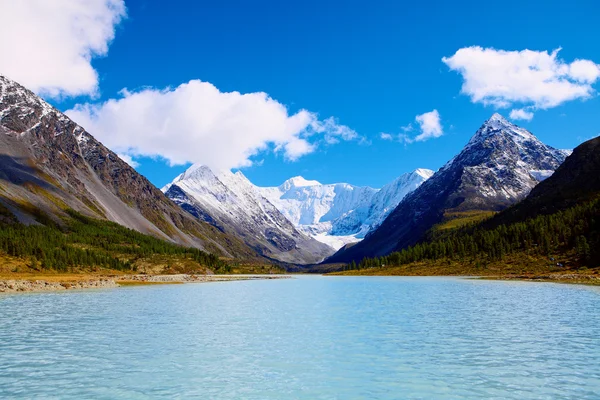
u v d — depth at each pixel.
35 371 40.81
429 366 42.03
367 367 42.00
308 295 130.25
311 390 35.59
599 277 150.75
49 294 132.88
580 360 43.41
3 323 69.44
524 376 38.44
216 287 184.12
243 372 40.56
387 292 131.00
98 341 54.53
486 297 105.56
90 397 34.00
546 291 118.12
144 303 104.44
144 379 38.50
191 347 51.06
